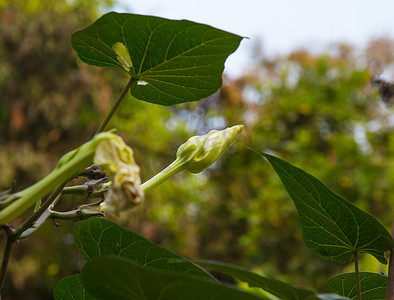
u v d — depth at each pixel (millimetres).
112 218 5770
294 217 4918
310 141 5559
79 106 6242
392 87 2633
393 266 676
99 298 561
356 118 5414
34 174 6062
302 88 6160
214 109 6328
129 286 530
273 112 5871
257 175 5711
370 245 698
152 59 771
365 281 801
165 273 492
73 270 6297
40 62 6223
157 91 837
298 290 537
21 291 6070
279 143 5816
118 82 6375
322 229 714
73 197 4953
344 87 5719
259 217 4895
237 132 806
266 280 541
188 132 6438
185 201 6258
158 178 767
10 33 6152
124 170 554
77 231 686
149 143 6320
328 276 4766
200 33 722
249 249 5000
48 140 6188
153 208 6082
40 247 6098
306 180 665
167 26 721
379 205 4422
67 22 6305
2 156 5914
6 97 6129
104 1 6621
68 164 559
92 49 785
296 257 4836
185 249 6023
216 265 532
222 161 5801
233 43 727
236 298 499
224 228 5789
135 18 713
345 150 4785
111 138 559
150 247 659
